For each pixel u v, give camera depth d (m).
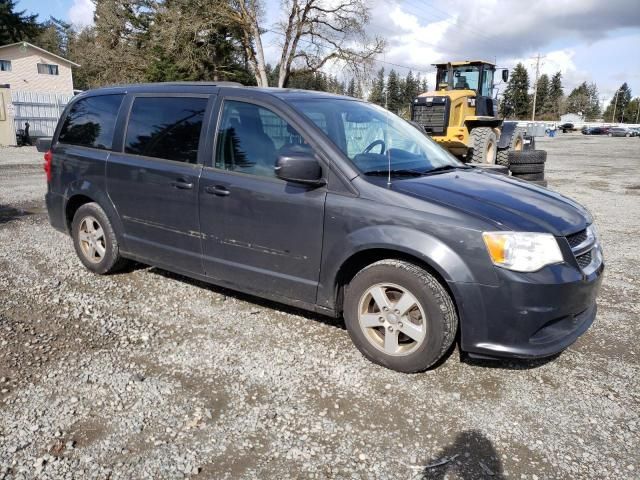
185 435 2.72
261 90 4.00
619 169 17.69
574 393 3.20
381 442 2.70
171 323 4.07
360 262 3.58
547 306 3.01
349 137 3.79
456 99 14.52
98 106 5.02
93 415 2.87
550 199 3.64
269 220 3.71
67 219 5.29
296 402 3.03
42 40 66.69
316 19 32.59
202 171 4.05
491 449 2.66
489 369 3.45
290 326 4.04
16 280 4.95
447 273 3.07
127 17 44.28
